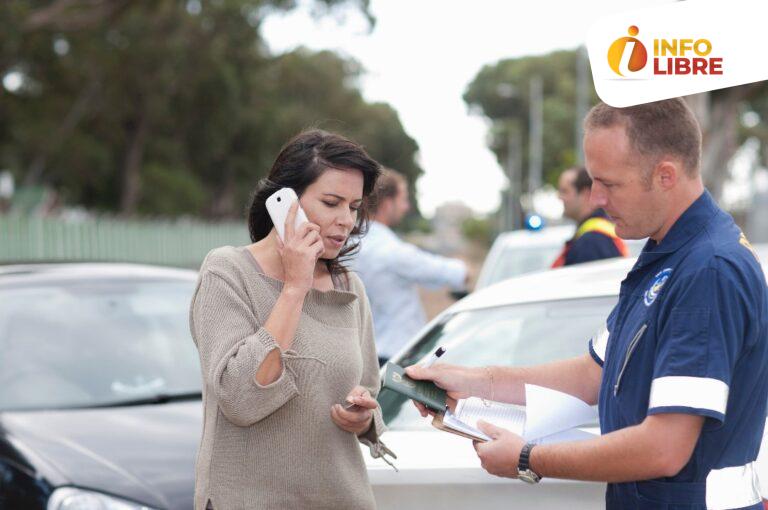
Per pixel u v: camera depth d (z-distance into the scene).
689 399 2.27
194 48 37.91
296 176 2.80
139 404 4.91
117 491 4.08
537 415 2.78
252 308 2.74
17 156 40.59
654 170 2.45
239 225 39.75
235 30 37.22
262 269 2.79
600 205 2.56
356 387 2.76
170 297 5.73
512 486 2.87
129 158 42.72
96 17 28.55
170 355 5.29
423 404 2.84
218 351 2.65
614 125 2.47
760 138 57.94
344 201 2.82
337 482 2.75
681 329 2.32
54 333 5.25
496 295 4.16
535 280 4.30
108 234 27.06
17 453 4.38
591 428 3.17
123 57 36.47
